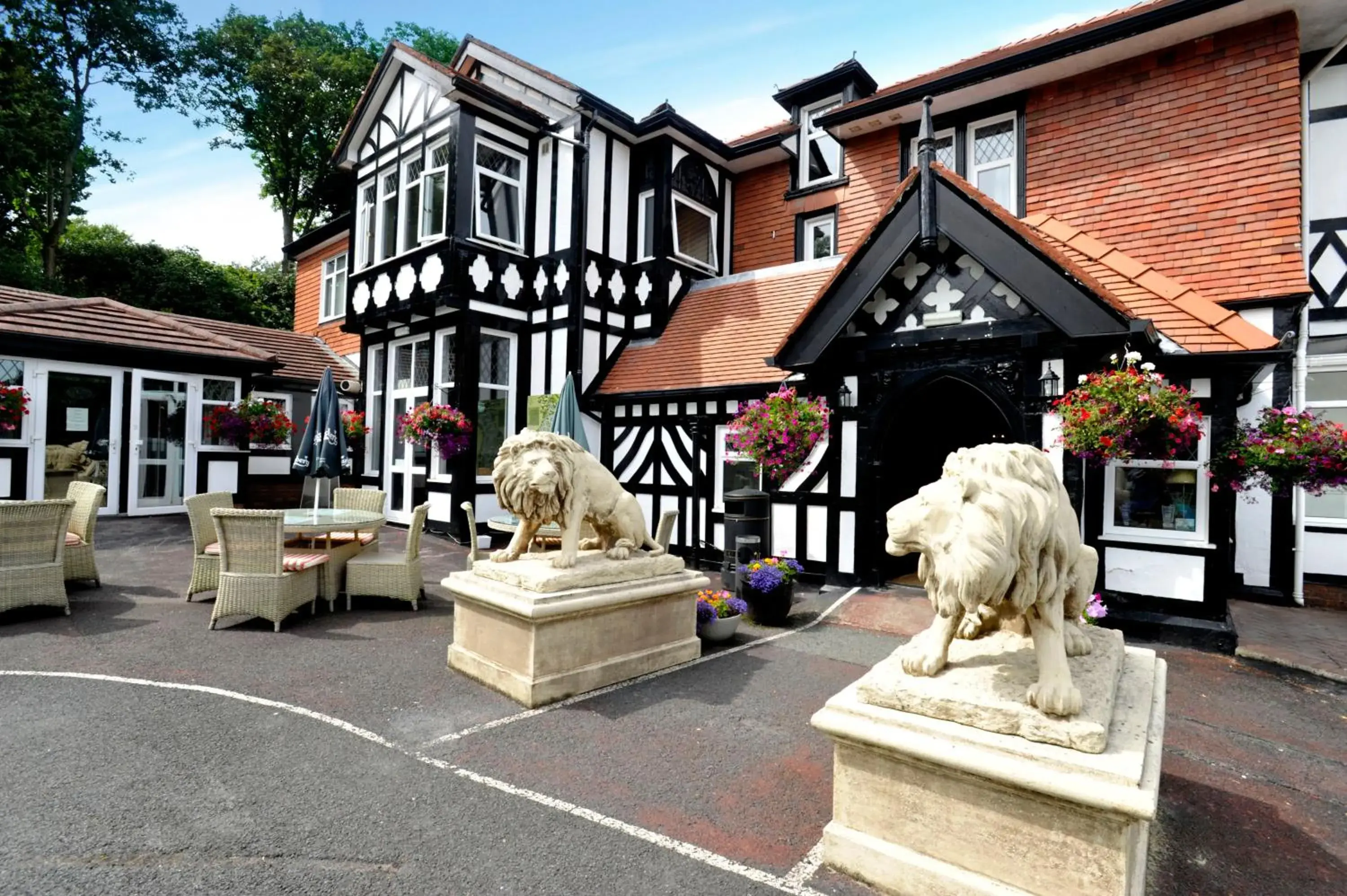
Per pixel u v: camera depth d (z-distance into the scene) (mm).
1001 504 2387
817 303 7828
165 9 25578
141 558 8812
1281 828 3137
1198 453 6141
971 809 2395
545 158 12469
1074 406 5812
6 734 3697
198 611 6406
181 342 12742
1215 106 8430
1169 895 2613
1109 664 2828
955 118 10859
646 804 3170
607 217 12375
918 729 2494
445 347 12062
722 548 9820
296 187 29641
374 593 6723
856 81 12555
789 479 8703
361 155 14023
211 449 13070
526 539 5141
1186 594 6039
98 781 3223
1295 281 7590
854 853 2617
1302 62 8711
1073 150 9609
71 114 22938
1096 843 2154
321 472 7363
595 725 4078
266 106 27641
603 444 11516
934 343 7309
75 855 2643
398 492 12961
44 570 5926
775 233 13656
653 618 5176
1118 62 9242
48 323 11312
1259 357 5840
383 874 2598
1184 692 4898
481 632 4832
